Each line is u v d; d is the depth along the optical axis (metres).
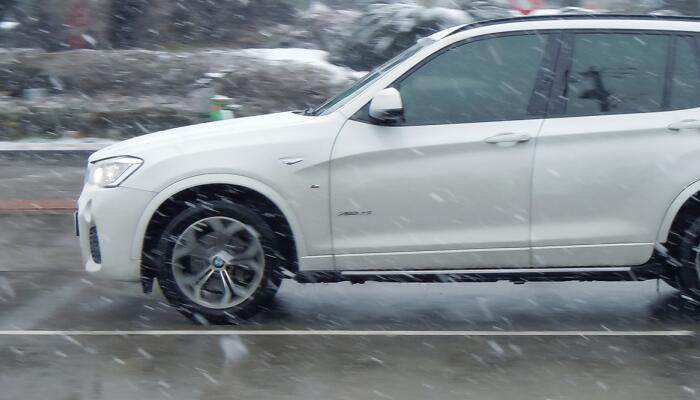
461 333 7.24
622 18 7.58
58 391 5.95
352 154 7.22
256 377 6.22
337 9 26.86
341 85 19.20
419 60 7.41
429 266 7.32
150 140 7.50
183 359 6.59
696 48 7.45
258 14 24.09
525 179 7.20
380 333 7.24
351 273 7.35
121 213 7.24
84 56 20.39
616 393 5.90
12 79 19.92
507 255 7.28
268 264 7.37
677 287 7.96
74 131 18.48
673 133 7.25
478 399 5.81
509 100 7.34
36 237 10.91
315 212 7.25
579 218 7.27
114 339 7.05
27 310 7.86
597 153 7.22
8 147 17.25
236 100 18.89
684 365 6.45
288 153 7.24
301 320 7.62
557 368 6.39
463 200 7.23
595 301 8.21
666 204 7.25
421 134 7.25
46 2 21.92
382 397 5.85
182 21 22.98
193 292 7.37
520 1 14.48
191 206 7.28
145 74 19.89
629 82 7.39
